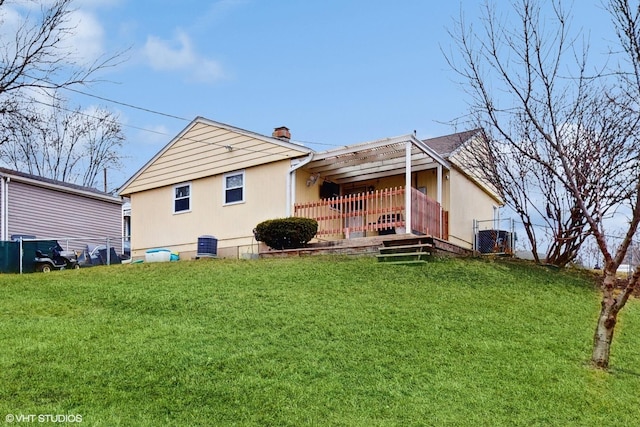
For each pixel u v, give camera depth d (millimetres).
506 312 10312
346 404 6270
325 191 18547
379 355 7730
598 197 10062
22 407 5762
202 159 19188
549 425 6129
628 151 14164
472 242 19000
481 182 19781
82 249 21688
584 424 6223
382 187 18594
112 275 13195
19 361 6883
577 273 15219
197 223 19062
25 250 17156
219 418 5809
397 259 13594
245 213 17906
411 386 6844
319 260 13977
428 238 13930
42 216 22062
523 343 8711
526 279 13078
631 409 6730
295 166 16875
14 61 12773
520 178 15812
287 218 15781
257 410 6016
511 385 7074
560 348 8672
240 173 18250
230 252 17969
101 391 6242
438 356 7844
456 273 12727
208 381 6621
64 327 8453
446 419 6043
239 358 7320
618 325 10664
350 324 8938
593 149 15156
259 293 10695
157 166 20406
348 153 16078
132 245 20734
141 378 6598
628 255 16312
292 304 9945
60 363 6914
